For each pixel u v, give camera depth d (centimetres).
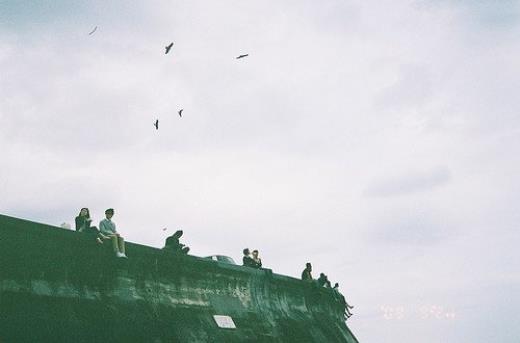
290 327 2092
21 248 1077
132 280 1367
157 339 1295
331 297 2908
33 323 1020
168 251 1530
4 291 1009
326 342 2348
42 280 1110
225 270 1825
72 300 1155
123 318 1245
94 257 1260
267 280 2122
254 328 1822
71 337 1071
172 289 1512
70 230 1206
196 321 1519
